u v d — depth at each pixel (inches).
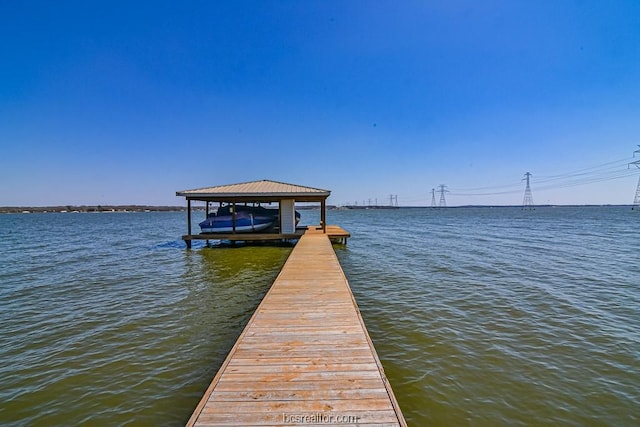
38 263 526.3
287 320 184.5
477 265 482.9
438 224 1631.4
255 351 146.3
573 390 159.0
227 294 332.8
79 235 1090.7
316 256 402.6
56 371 179.5
